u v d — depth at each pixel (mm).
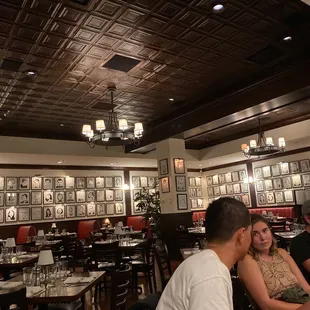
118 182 12164
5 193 10039
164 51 4707
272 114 8359
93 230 10508
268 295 1948
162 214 8516
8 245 5539
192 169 13992
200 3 3645
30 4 3492
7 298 2180
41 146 8859
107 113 7508
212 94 6609
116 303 2467
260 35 4402
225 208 1317
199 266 1153
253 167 12211
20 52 4480
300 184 10633
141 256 7004
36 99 6395
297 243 2646
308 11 3898
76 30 4031
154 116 8008
